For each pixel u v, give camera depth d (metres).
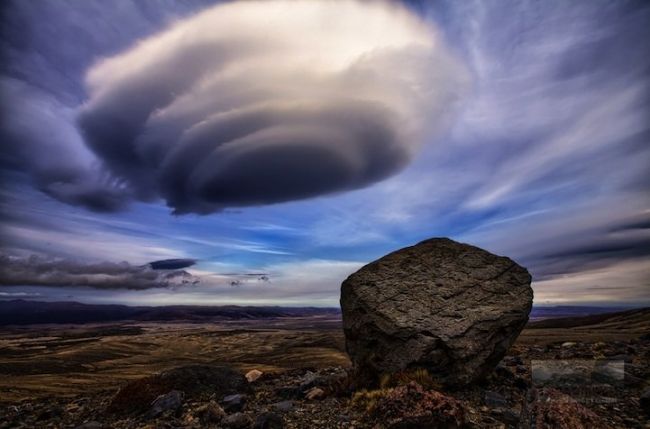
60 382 73.88
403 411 8.58
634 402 9.60
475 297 14.05
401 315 13.35
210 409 10.41
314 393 12.09
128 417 11.30
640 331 59.72
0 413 13.09
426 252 16.23
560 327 112.31
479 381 12.73
